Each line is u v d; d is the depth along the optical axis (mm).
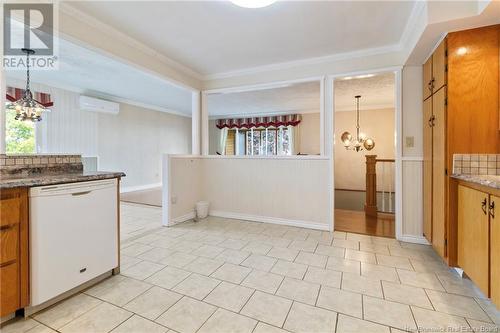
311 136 7664
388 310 1639
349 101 6109
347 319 1553
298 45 2975
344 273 2152
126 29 2609
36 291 1577
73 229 1778
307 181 3496
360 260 2418
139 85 4988
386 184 6570
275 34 2707
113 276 2096
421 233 2926
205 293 1848
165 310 1646
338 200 7039
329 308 1664
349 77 3254
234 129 8945
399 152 2990
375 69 3072
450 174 2125
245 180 3928
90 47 2430
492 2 1700
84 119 5477
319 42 2895
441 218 2277
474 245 1806
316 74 3395
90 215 1896
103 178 1998
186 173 3910
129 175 6605
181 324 1511
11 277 1490
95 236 1936
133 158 6719
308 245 2818
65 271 1729
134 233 3244
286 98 5820
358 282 2000
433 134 2504
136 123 6801
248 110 7539
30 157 2004
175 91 5488
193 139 4180
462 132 2088
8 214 1476
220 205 4137
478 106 2057
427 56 2641
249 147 8805
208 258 2469
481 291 1770
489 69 2029
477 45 2047
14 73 4184
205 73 3998
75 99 5297
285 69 3576
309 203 3486
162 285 1959
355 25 2510
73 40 2281
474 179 1748
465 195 1948
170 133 8047
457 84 2090
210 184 4215
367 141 6027
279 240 2982
